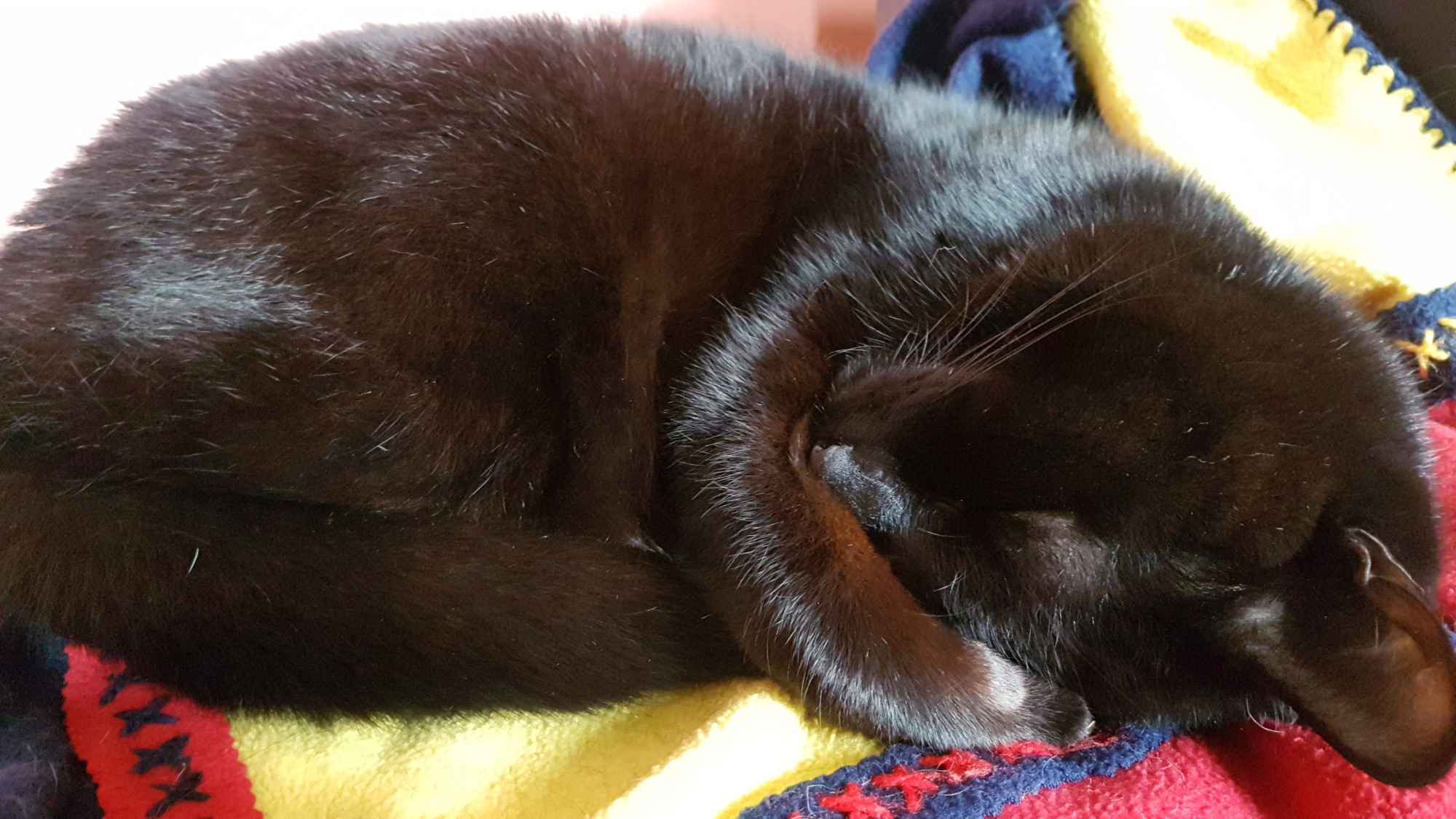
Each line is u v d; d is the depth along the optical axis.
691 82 0.23
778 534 0.21
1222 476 0.20
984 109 0.27
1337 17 0.30
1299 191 0.30
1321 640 0.20
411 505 0.20
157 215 0.19
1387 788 0.18
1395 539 0.20
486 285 0.20
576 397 0.22
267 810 0.19
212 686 0.19
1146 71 0.31
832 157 0.24
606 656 0.20
